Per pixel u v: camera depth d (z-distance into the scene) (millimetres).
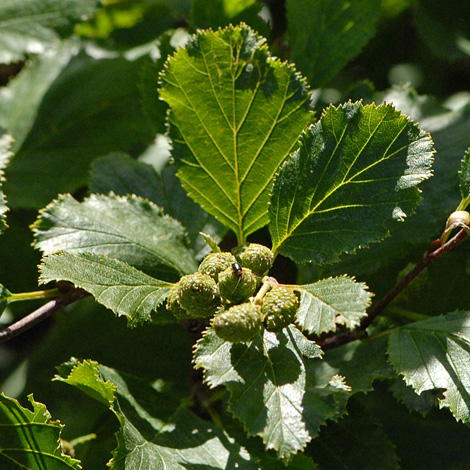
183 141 784
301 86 781
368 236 760
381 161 761
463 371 764
